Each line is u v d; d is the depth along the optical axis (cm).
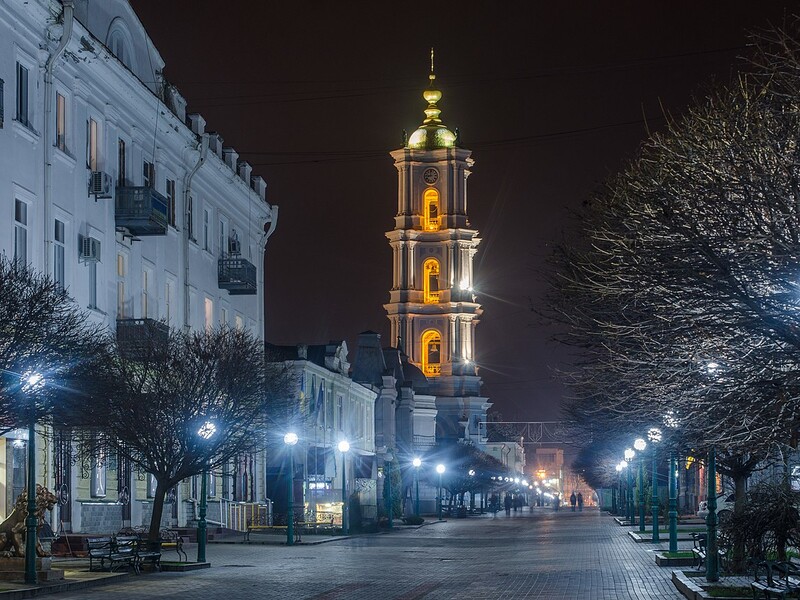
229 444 3378
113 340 3020
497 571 2945
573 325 2575
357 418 8194
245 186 5709
